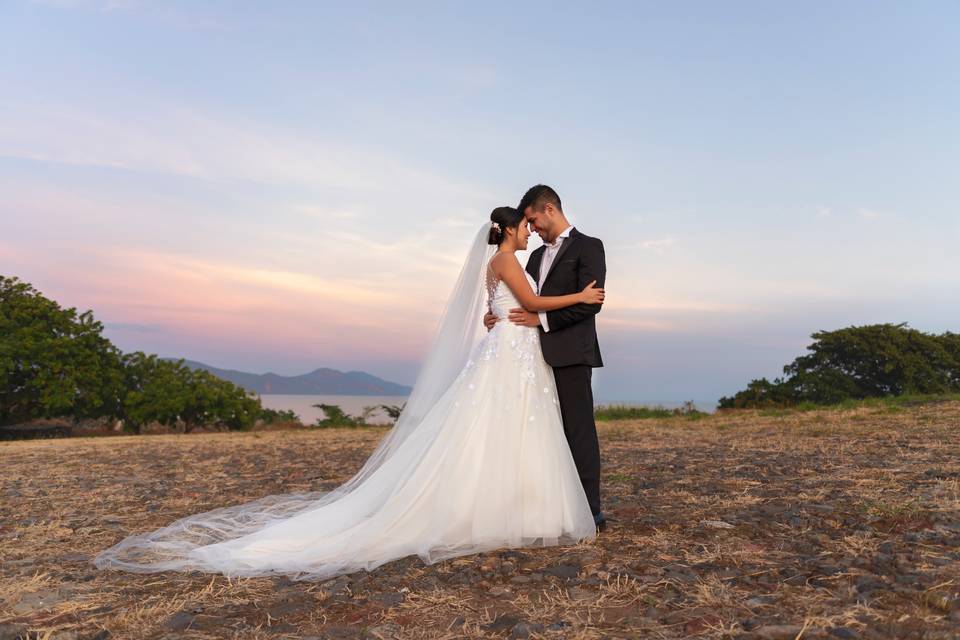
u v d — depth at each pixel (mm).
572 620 2660
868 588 2840
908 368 34844
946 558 3215
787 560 3340
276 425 25078
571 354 4188
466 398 4168
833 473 5863
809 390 34906
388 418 25438
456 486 3951
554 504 3939
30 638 2629
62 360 30734
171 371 33406
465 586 3197
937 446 7254
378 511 4012
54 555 4020
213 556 3818
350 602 3047
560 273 4293
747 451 8031
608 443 9969
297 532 4039
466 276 4641
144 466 8656
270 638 2598
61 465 8906
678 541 3836
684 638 2424
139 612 2916
